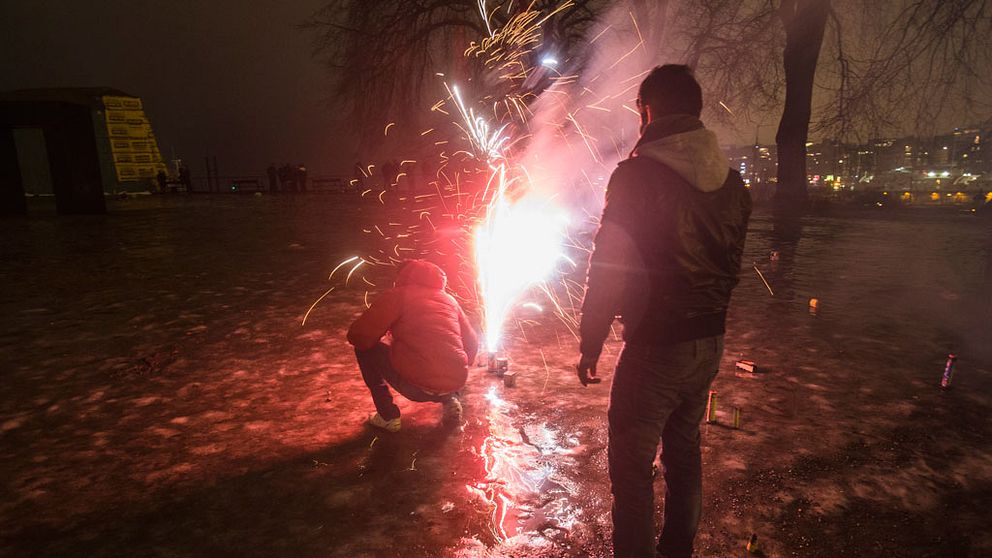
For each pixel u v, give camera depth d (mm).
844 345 4930
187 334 5262
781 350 4789
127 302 6582
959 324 5617
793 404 3637
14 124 19234
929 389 3898
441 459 2939
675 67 1798
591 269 1730
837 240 12734
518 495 2598
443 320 3199
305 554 2199
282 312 6094
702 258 1712
